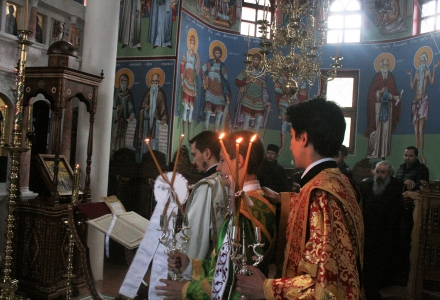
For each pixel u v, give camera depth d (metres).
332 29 12.73
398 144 11.70
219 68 11.55
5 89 6.59
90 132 5.18
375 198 5.09
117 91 9.65
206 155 3.01
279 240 1.84
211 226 2.37
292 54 6.90
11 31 6.77
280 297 1.41
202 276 1.93
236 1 11.92
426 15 11.29
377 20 12.24
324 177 1.56
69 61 4.71
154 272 2.44
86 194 5.15
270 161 8.73
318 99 1.75
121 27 9.66
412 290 5.17
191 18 10.13
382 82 12.05
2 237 6.55
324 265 1.34
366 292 4.89
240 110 12.08
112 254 7.00
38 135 7.93
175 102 9.50
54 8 7.61
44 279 4.63
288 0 6.83
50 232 4.63
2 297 3.66
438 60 10.88
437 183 4.90
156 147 9.45
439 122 10.78
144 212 7.66
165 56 9.51
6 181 6.67
